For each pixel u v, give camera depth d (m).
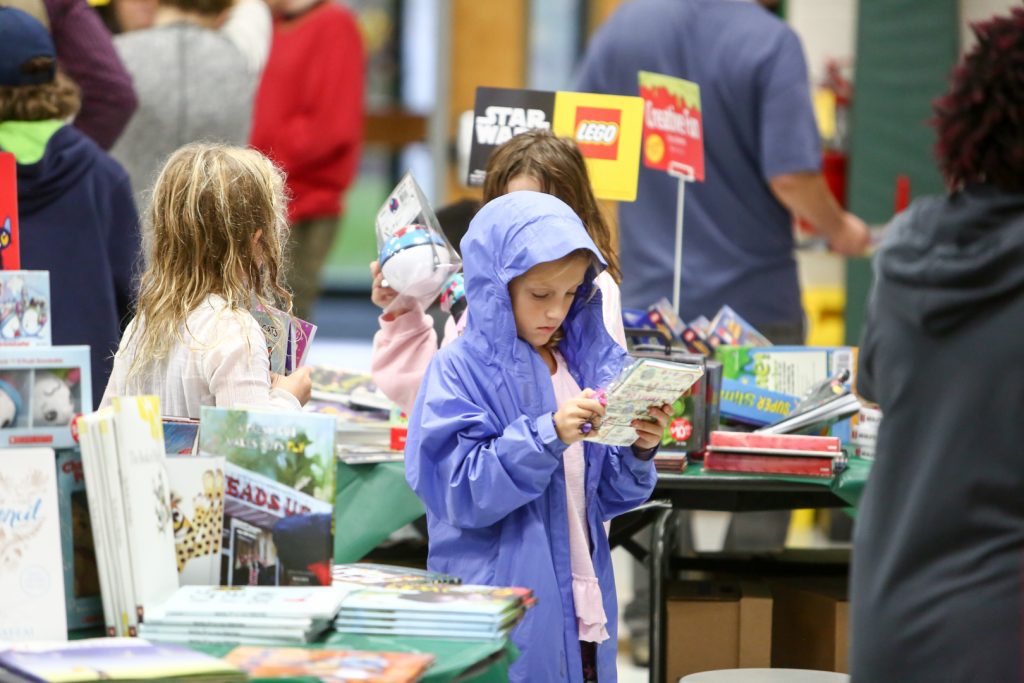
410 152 28.88
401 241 8.08
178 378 6.74
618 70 11.88
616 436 6.36
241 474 5.59
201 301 6.84
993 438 5.05
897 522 5.28
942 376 5.19
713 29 11.52
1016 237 5.03
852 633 5.44
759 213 11.72
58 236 9.19
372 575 6.05
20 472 5.20
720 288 11.65
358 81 18.17
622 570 14.86
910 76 16.66
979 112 5.23
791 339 11.95
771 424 9.40
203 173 6.89
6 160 6.91
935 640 5.07
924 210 5.41
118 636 5.18
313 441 5.55
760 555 10.45
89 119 10.80
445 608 5.28
